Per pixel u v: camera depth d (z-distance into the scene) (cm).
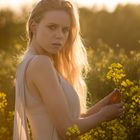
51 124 421
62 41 428
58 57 455
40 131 421
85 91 477
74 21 435
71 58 457
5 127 612
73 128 408
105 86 787
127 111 499
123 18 2880
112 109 426
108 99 459
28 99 422
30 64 417
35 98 420
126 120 501
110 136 500
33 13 434
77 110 429
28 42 448
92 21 2947
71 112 424
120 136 488
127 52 2323
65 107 413
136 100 490
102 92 781
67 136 416
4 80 1095
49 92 411
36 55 418
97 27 2873
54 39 425
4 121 613
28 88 421
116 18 2912
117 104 430
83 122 416
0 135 604
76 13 436
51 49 426
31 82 418
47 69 413
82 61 466
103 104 461
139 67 908
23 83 421
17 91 430
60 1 429
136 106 498
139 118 492
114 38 2775
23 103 423
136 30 2739
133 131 502
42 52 435
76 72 464
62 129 414
